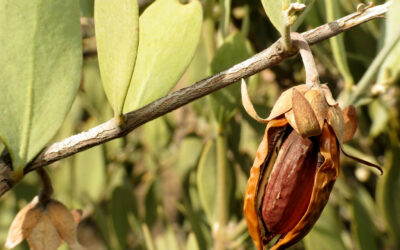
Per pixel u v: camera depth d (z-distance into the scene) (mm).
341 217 335
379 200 281
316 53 306
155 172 352
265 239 173
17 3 187
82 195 340
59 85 188
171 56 200
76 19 189
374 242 282
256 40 321
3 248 334
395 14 242
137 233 338
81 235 414
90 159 343
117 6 178
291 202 171
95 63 373
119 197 333
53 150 187
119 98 181
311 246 267
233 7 307
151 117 183
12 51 187
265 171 173
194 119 373
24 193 336
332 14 234
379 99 283
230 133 304
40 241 202
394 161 281
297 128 169
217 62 240
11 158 187
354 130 185
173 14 203
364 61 287
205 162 281
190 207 309
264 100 340
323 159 171
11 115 186
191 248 274
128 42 178
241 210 325
